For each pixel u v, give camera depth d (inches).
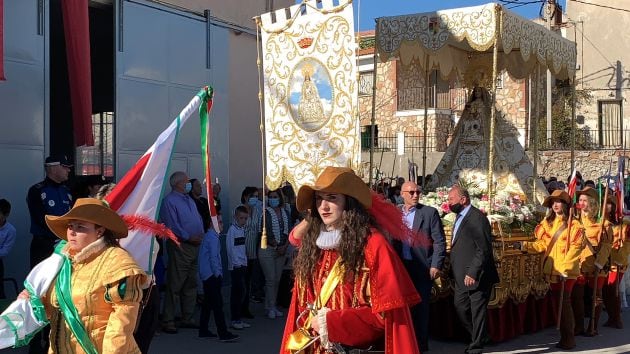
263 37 310.2
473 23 361.1
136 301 153.9
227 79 512.4
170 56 467.8
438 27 371.2
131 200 195.3
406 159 927.0
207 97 215.3
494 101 360.5
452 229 336.8
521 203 393.7
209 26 495.5
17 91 376.5
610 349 344.8
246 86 531.5
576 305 373.1
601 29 946.7
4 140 369.7
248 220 414.9
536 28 397.1
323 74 293.3
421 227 321.4
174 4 470.9
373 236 150.3
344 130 287.9
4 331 155.9
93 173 535.8
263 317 413.4
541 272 379.2
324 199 153.5
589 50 953.5
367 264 148.9
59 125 544.4
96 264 156.2
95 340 153.3
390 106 1007.0
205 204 402.3
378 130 1015.6
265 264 409.4
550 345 352.2
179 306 394.3
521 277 366.0
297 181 301.3
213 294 346.6
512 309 364.8
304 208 158.7
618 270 401.1
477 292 320.8
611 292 402.3
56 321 158.9
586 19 954.7
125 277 152.6
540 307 390.9
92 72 535.2
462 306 325.4
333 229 153.9
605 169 875.4
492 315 350.0
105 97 527.2
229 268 382.0
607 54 944.9
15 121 375.2
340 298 150.0
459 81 457.1
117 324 149.0
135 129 443.8
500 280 343.9
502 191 411.5
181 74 476.1
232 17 517.3
